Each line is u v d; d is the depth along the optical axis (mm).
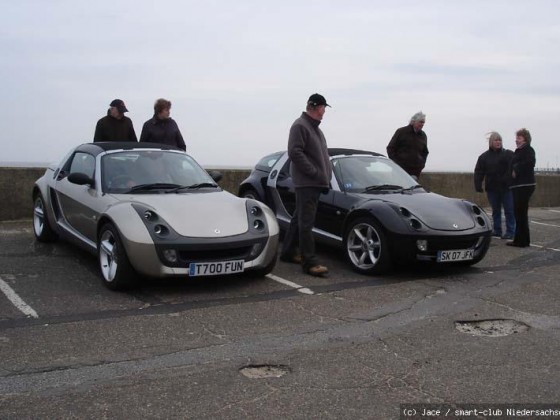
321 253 7168
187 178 6090
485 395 3105
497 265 6770
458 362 3580
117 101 7680
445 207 6191
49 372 3305
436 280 5848
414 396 3080
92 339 3865
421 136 8594
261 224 5453
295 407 2928
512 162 8141
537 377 3359
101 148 6285
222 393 3072
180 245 4832
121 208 5074
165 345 3785
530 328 4309
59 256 6379
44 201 6793
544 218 12398
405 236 5656
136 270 4883
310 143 5859
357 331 4160
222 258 5078
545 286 5676
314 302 4914
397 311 4691
